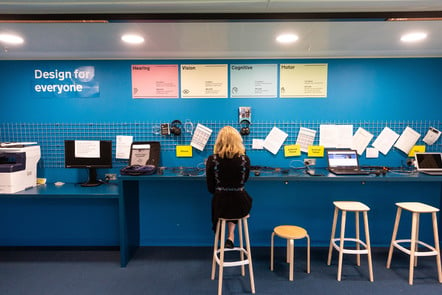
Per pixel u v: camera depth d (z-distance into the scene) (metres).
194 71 2.75
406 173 2.51
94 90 2.76
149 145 2.77
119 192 2.40
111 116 2.79
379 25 1.89
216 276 2.34
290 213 2.89
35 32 2.00
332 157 2.69
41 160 2.81
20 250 2.88
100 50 2.49
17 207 2.86
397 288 2.16
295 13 1.72
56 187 2.63
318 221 2.88
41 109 2.77
